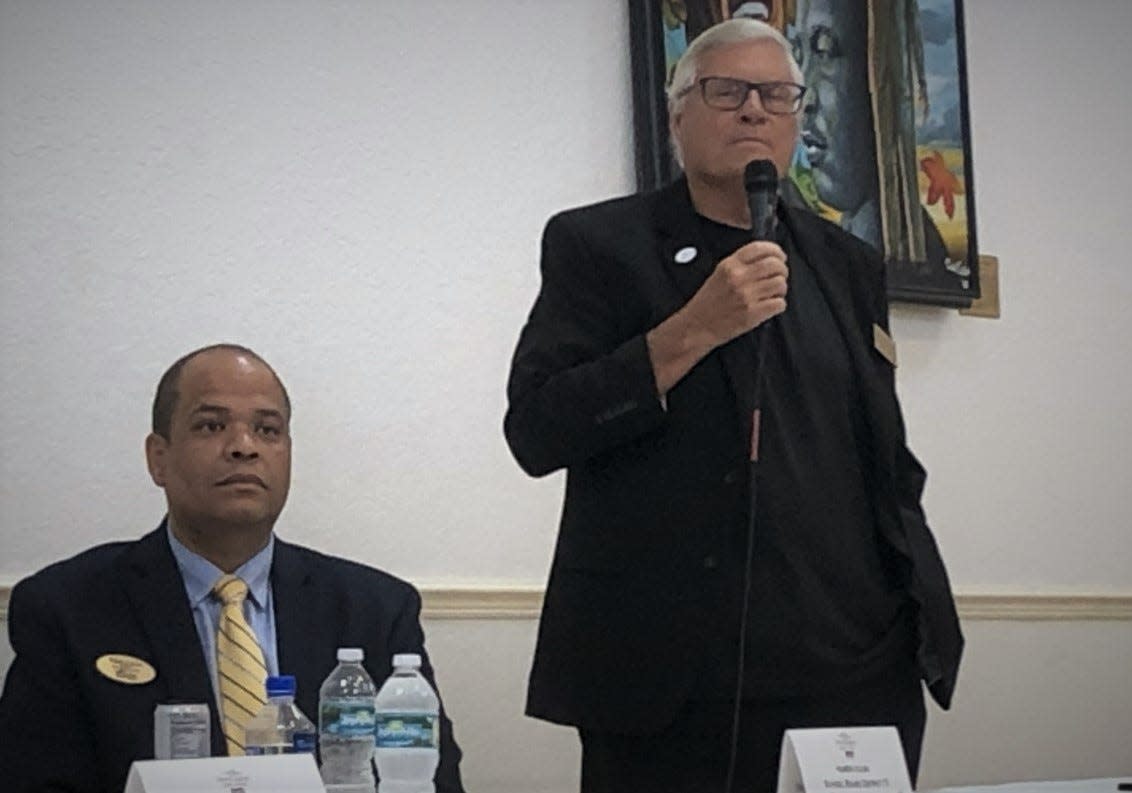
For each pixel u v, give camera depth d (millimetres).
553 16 4715
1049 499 5539
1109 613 5586
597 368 2613
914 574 2736
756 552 2637
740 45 2836
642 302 2773
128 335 4023
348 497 4254
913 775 2766
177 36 4145
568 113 4711
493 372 4508
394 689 2869
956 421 5367
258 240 4203
